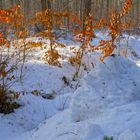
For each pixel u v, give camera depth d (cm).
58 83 1338
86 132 564
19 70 1319
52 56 1480
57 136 630
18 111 999
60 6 3747
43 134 699
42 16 1495
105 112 625
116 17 1484
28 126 968
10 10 1225
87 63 1545
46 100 1088
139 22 3912
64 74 1417
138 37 2634
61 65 1484
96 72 691
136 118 572
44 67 1427
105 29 2541
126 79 688
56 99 1099
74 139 575
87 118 648
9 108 990
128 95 659
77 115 666
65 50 1725
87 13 2086
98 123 595
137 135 509
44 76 1352
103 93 663
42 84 1290
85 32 1481
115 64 700
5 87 1063
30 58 1499
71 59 1528
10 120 959
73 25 2570
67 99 1083
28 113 1006
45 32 1527
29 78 1296
